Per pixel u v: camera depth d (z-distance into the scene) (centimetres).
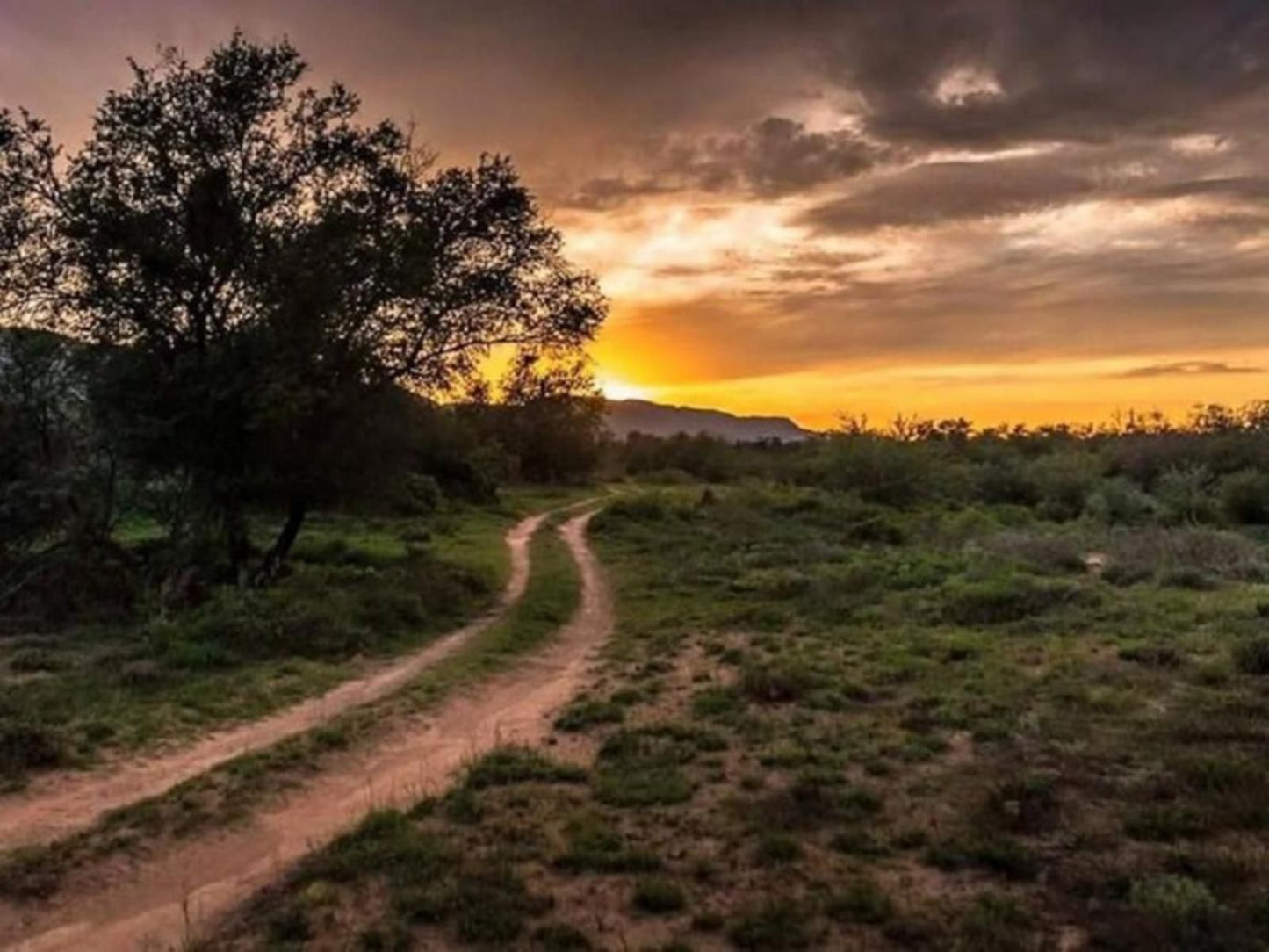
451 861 838
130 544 2723
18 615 2145
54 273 2472
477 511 5234
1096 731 1163
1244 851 803
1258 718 1185
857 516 4594
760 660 1688
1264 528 4416
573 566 3322
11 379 2541
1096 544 3111
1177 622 1825
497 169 2772
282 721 1361
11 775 1072
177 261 2430
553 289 2878
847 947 682
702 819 938
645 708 1402
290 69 2589
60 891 820
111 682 1501
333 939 714
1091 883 760
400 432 2741
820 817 930
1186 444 6219
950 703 1325
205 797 1027
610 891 783
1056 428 8669
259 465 2512
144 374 2469
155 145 2494
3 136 2452
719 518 4656
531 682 1661
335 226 2552
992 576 2395
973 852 823
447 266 2698
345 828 958
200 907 796
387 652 1880
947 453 6425
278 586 2308
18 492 2377
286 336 2438
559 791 1030
